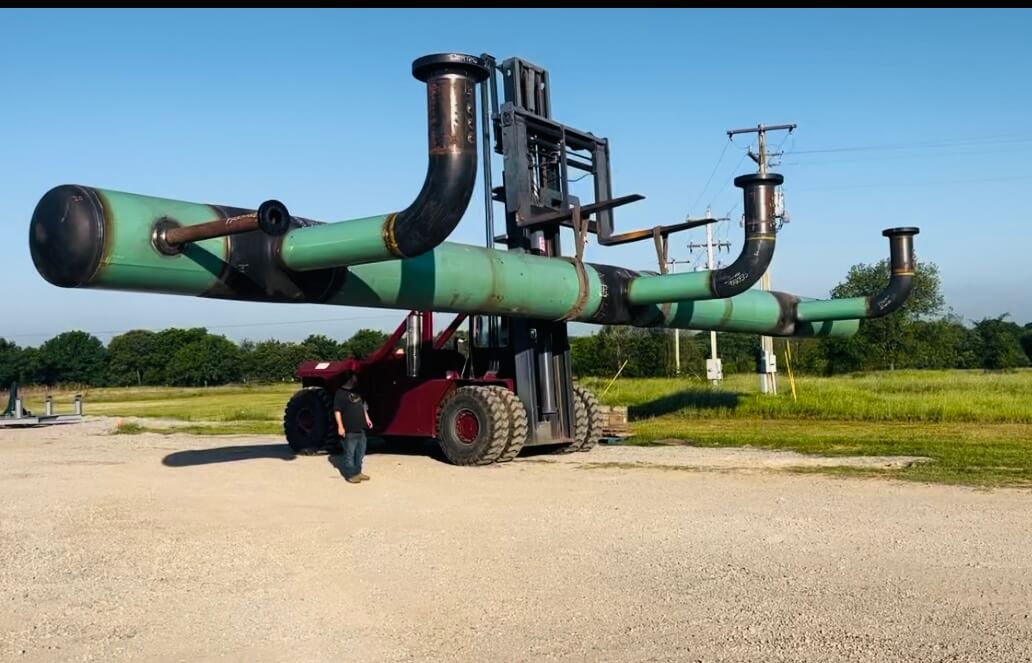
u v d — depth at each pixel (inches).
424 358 593.3
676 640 214.7
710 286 509.4
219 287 349.1
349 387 482.6
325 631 229.9
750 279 495.2
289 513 390.3
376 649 215.3
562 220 533.3
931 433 679.1
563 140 566.3
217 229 315.9
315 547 322.7
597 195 584.4
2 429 1019.3
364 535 339.9
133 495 452.8
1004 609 232.1
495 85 561.0
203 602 258.4
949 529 324.5
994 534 315.6
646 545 310.7
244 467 549.3
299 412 612.4
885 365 2279.8
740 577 267.6
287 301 374.9
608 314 530.9
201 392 2608.3
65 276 317.7
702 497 404.8
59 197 319.6
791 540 313.4
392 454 599.5
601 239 575.2
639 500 400.8
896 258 620.7
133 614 249.3
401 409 572.7
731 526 339.0
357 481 476.4
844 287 2503.7
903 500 385.1
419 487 455.2
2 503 443.2
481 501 408.5
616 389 1149.7
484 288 446.0
